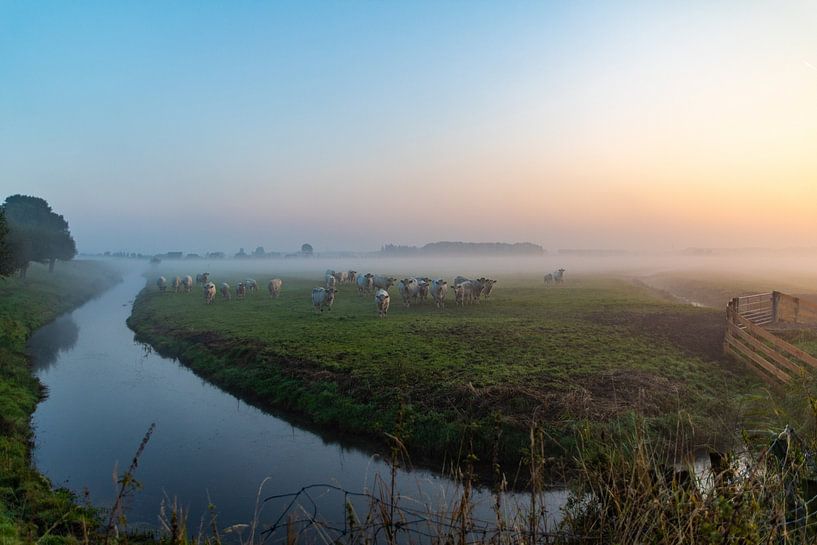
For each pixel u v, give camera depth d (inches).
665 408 538.3
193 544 190.2
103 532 351.3
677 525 163.2
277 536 341.7
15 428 563.8
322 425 614.9
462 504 179.0
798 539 161.8
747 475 185.2
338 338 932.6
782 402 469.7
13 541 279.9
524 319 1111.0
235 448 544.4
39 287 2103.8
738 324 776.3
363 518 362.3
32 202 3890.3
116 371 910.4
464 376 647.8
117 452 533.3
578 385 592.4
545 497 304.2
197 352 975.6
